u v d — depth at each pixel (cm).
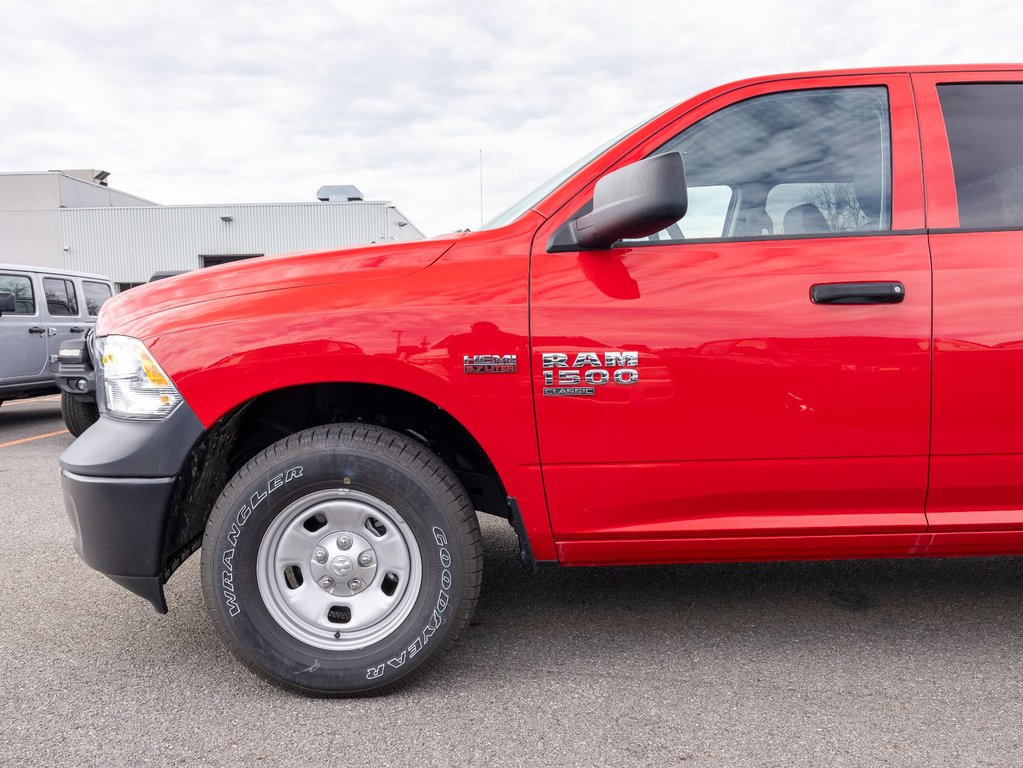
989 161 216
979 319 201
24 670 227
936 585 291
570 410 201
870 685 212
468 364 199
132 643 246
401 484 201
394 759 179
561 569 315
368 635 207
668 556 213
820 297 200
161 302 208
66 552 345
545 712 200
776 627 253
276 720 197
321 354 195
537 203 219
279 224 3328
